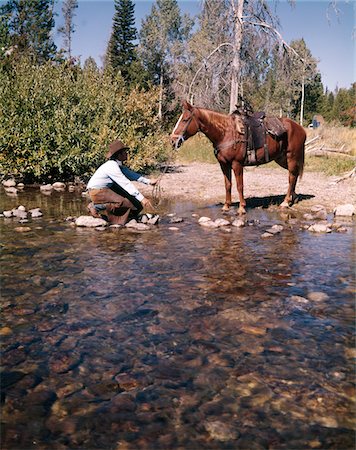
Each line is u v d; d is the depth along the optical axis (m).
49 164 12.99
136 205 7.81
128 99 16.62
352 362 3.01
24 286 4.50
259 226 7.56
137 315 3.79
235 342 3.30
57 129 12.86
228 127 8.48
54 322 3.65
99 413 2.48
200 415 2.45
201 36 46.41
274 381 2.78
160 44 57.34
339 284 4.60
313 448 2.20
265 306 4.00
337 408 2.51
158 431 2.33
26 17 41.66
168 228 7.35
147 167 15.75
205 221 7.66
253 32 19.28
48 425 2.38
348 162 16.67
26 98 13.20
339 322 3.66
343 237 6.74
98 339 3.35
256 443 2.24
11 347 3.23
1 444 2.24
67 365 2.98
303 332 3.47
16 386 2.74
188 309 3.92
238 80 20.17
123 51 53.66
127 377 2.83
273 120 8.91
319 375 2.85
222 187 12.15
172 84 50.94
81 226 7.44
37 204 9.71
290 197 9.48
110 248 6.02
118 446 2.22
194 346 3.24
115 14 53.31
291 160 9.23
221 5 19.77
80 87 14.98
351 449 2.19
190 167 17.33
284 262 5.39
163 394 2.65
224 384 2.75
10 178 13.66
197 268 5.14
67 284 4.56
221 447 2.21
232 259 5.51
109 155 7.55
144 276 4.84
